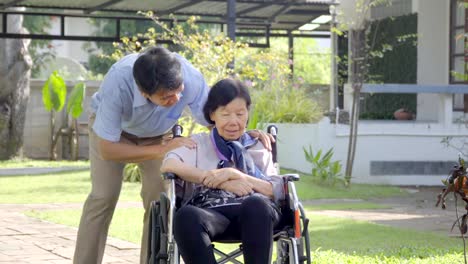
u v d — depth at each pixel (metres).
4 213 9.53
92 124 5.45
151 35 15.52
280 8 17.33
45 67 30.28
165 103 4.76
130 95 5.05
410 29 17.17
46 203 10.53
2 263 6.57
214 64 13.07
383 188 12.91
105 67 32.03
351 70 14.51
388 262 6.39
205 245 4.21
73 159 18.02
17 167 15.75
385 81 18.11
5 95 17.41
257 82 15.13
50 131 18.42
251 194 4.57
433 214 10.02
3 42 17.31
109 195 5.43
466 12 13.51
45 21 30.95
